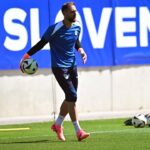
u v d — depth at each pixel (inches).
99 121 1550.2
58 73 1108.5
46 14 1572.3
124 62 1662.2
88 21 1611.7
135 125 1379.2
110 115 1625.2
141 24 1674.5
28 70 1141.7
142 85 1690.5
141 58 1681.8
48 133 1315.2
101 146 1075.9
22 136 1263.5
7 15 1535.4
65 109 1139.3
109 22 1638.8
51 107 1585.9
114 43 1647.4
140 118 1374.3
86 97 1624.0
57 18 1582.2
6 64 1539.1
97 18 1624.0
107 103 1649.9
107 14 1635.1
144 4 1674.5
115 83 1658.5
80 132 1130.7
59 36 1103.6
